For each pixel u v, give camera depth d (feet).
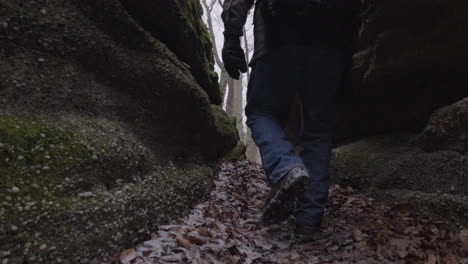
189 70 9.46
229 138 12.90
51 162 4.75
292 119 12.60
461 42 6.90
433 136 8.00
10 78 5.19
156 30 8.38
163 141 8.23
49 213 4.25
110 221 5.07
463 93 7.90
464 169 7.18
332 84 6.73
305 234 6.54
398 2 7.27
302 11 6.20
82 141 5.44
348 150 10.68
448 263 5.08
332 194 9.47
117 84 7.08
